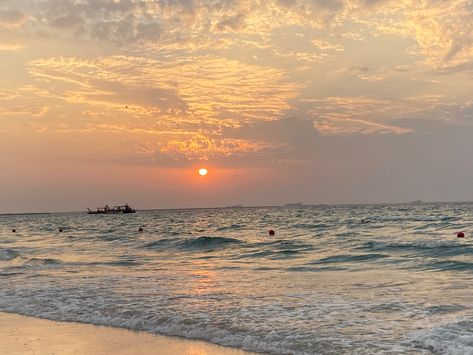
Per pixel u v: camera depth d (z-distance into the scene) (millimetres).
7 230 82625
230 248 32969
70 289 15703
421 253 25281
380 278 17297
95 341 9664
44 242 45750
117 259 26703
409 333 9375
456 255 24203
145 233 56156
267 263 23438
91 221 119375
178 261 25250
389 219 71188
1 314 12688
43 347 9289
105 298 13922
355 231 46625
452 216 78000
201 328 10289
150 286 16062
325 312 11492
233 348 8969
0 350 9180
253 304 12594
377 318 10766
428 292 13953
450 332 9188
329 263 22734
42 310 12812
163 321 10992
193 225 78812
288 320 10734
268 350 8742
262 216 120188
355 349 8500
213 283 16609
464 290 14164
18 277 19328
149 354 8703
